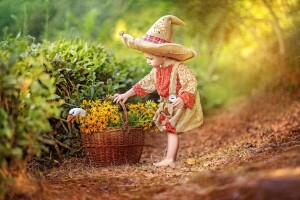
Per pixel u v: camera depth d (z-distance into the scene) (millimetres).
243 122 9289
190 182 4984
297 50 9484
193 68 11703
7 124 4164
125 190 4984
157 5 10781
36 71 4859
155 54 6309
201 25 9789
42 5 11484
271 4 9680
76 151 6477
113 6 12039
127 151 6312
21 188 4320
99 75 7102
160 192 4844
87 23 11312
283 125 8070
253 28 10195
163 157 7371
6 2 11219
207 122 10312
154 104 6508
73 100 6434
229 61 12164
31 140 4410
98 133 6152
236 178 4719
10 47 5500
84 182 5219
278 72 9891
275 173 4590
